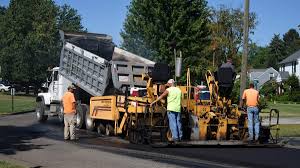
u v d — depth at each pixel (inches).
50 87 1070.4
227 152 613.3
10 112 1391.5
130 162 510.6
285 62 4247.0
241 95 793.6
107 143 687.1
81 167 476.1
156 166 487.5
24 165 476.7
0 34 3034.0
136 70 837.2
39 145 659.4
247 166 507.5
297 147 683.4
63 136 780.0
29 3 3046.3
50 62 2918.3
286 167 503.8
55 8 3127.5
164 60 1311.5
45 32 2957.7
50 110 1058.1
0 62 2942.9
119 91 818.8
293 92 3043.8
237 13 1913.1
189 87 705.6
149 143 659.4
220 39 1813.5
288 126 1016.2
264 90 1571.1
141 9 1357.0
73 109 729.0
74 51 932.6
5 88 3376.0
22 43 2923.2
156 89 697.6
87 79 897.5
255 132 695.1
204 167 492.4
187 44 1331.2
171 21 1326.3
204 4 1379.2
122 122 733.9
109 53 945.5
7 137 761.0
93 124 859.4
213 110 697.6
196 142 648.4
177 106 653.3
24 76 2896.2
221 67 723.4
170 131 673.0
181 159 541.3
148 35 1333.7
